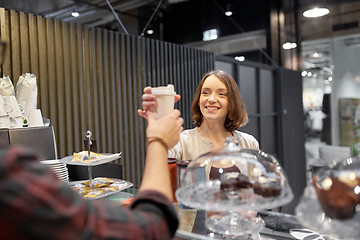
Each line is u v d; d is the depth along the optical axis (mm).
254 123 6582
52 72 3314
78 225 469
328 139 6738
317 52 6723
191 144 2170
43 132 1970
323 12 6586
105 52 3834
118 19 4941
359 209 831
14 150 465
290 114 7184
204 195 1002
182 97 4910
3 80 2143
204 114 2084
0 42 455
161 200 632
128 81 4109
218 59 5809
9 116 2031
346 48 6414
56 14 3846
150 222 575
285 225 1131
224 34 6477
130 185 1773
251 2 6648
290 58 7008
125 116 4066
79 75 3549
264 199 967
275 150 7188
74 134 3510
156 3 5621
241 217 1207
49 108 3295
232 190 988
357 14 6270
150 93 959
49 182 463
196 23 6203
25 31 3084
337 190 842
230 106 2092
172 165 1280
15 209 425
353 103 6402
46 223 438
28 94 2279
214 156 1092
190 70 5098
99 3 4547
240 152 1109
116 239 509
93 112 3717
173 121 798
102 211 523
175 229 646
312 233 1097
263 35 6812
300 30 6832
